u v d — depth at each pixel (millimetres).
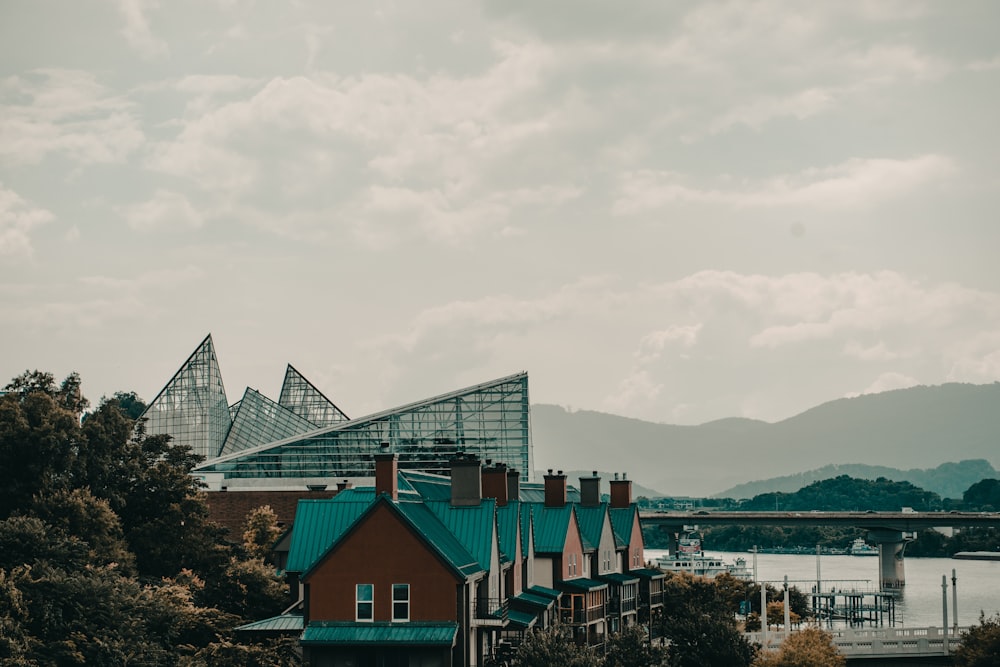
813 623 145375
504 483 103875
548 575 112562
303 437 186750
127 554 100938
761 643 132875
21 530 83500
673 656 108375
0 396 113438
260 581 97562
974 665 121562
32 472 103625
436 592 81562
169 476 115812
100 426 112562
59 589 75938
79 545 85312
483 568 89750
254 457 185500
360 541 82438
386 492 85688
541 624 101750
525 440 190875
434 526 88812
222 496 161875
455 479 93625
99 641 74062
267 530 132875
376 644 79875
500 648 92562
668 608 155875
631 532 138875
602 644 114875
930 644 136875
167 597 90000
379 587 81938
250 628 85688
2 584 73375
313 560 89938
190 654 84312
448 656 79812
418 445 190250
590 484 128750
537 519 115375
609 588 123812
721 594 197500
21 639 70312
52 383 118500
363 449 188250
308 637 80812
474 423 192000
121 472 114125
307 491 161875
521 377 193125
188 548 112875
